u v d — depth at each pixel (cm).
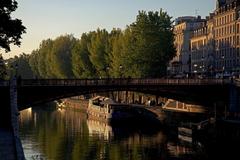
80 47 15150
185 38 16412
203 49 14825
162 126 9394
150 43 11250
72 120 10888
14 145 4053
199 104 8975
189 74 14262
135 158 6022
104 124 10106
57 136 7888
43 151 6375
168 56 11525
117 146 6938
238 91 8619
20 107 7269
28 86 7300
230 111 8369
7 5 5125
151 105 11331
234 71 12506
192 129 7394
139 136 8056
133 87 8075
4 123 5981
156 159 5962
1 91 6662
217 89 8606
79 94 7694
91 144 7081
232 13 12781
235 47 12600
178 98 9000
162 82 8244
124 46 11656
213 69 13275
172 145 7044
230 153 6456
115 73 12125
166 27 11744
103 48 13812
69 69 16975
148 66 11150
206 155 6250
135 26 11638
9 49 5316
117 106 9981
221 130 7100
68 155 6150
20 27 5209
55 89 7475
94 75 14712
